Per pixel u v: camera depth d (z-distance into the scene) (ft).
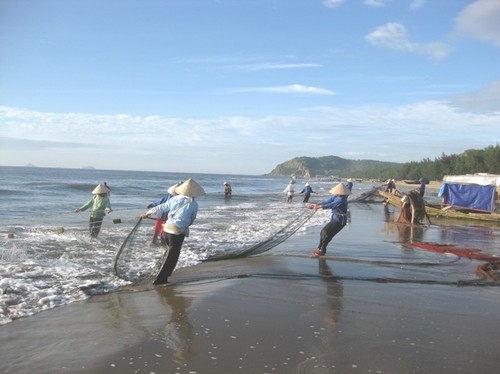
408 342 16.34
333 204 33.45
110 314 18.97
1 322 17.85
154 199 109.50
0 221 52.01
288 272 27.89
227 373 13.55
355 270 28.96
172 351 15.06
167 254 24.44
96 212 39.17
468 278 27.45
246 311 19.62
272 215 69.05
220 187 219.82
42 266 28.02
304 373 13.64
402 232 52.31
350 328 17.71
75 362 14.10
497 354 15.48
